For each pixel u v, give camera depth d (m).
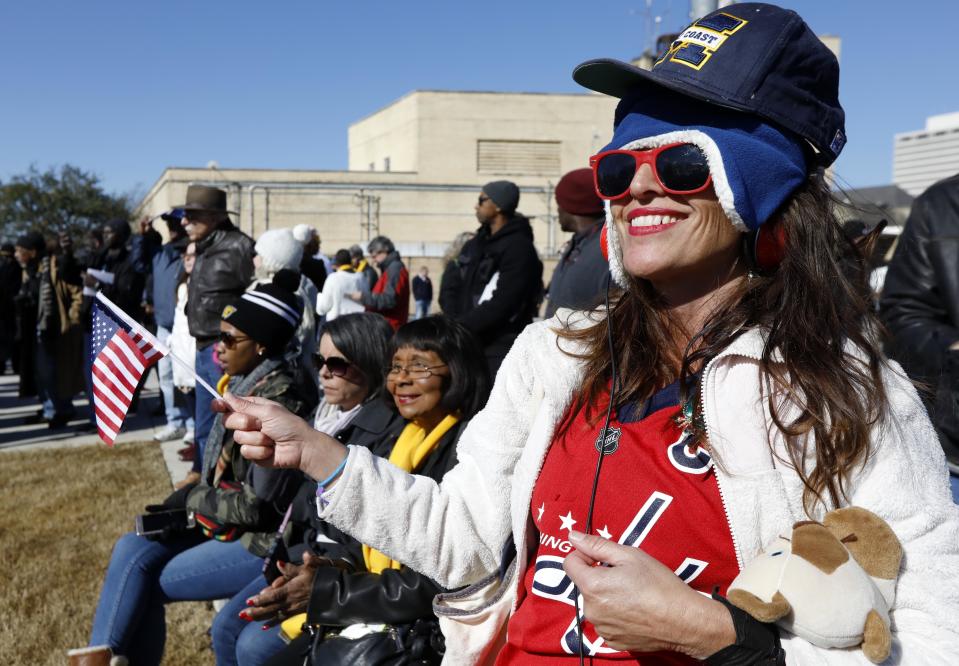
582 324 1.46
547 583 1.28
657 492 1.19
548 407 1.36
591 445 1.29
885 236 2.65
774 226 1.23
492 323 4.83
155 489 6.07
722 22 1.22
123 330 1.92
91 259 9.16
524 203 31.89
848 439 1.10
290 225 27.73
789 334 1.17
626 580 1.07
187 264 5.79
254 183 22.64
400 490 1.50
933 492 1.12
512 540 1.48
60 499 5.85
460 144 32.91
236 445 2.92
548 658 1.26
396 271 8.88
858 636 1.03
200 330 5.51
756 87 1.16
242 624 2.88
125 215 37.91
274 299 3.37
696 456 1.19
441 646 2.19
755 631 1.04
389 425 2.69
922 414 1.18
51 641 3.79
